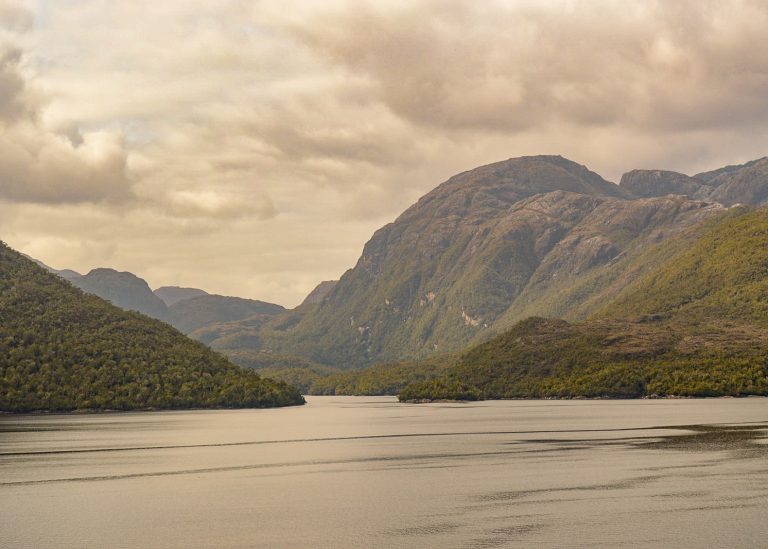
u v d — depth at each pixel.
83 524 105.06
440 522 104.06
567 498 116.38
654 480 128.88
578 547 92.19
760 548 91.19
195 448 189.00
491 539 95.62
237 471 149.62
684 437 189.50
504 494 120.75
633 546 92.25
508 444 187.88
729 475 132.12
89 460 166.25
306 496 122.44
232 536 98.88
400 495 122.06
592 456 159.38
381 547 93.38
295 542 96.00
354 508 113.12
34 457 171.00
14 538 98.62
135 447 191.88
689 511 107.00
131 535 99.69
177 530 101.75
